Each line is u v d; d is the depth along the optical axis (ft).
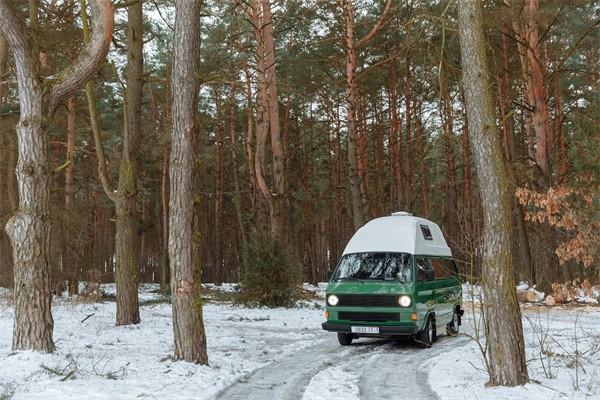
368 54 97.76
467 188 100.48
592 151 44.86
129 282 48.70
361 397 24.43
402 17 83.35
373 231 42.83
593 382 24.71
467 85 25.44
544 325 48.78
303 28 94.22
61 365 27.07
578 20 78.38
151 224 149.28
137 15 50.47
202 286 102.37
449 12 66.44
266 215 87.76
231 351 36.50
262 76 77.00
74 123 93.04
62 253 84.38
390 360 33.94
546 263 68.95
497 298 24.36
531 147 80.79
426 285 39.88
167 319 54.08
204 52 92.68
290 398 24.16
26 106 29.76
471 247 26.55
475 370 29.12
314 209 143.84
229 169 151.33
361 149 105.60
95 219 114.93
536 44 70.23
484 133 24.85
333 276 40.81
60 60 81.15
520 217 84.89
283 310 65.87
